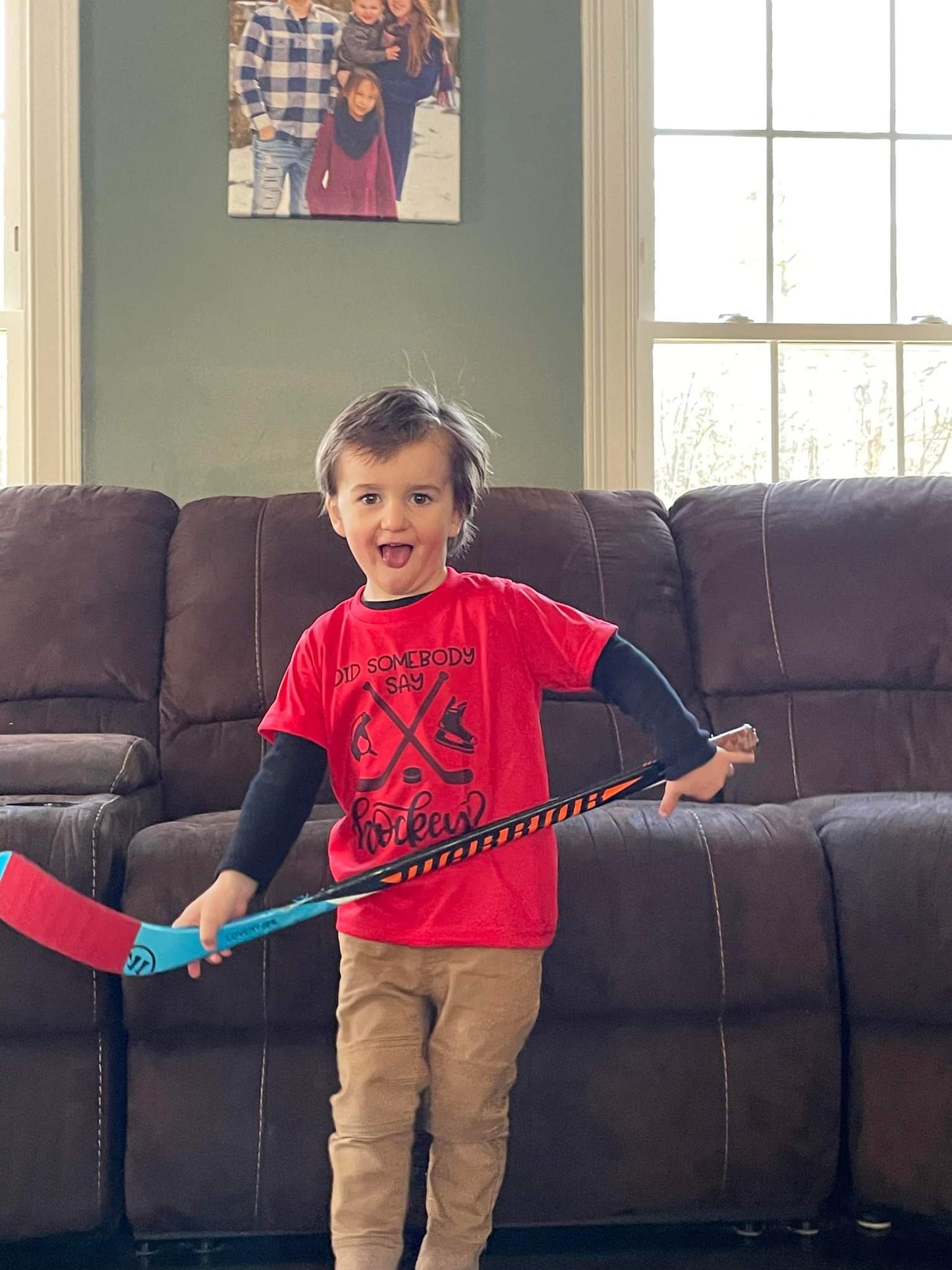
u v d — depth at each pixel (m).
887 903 1.51
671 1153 1.48
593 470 2.74
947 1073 1.49
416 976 1.22
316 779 1.30
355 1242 1.14
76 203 2.63
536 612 1.31
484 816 1.24
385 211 2.69
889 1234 1.56
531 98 2.75
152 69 2.66
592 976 1.47
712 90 2.91
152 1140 1.45
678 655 2.16
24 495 2.20
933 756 2.08
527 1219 1.47
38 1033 1.44
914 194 2.96
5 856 1.15
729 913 1.50
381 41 2.69
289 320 2.69
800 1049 1.51
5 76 2.76
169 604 2.13
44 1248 1.52
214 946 1.16
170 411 2.66
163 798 2.01
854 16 2.94
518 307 2.74
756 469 2.89
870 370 2.92
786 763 2.09
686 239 2.90
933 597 2.12
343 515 1.31
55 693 2.06
